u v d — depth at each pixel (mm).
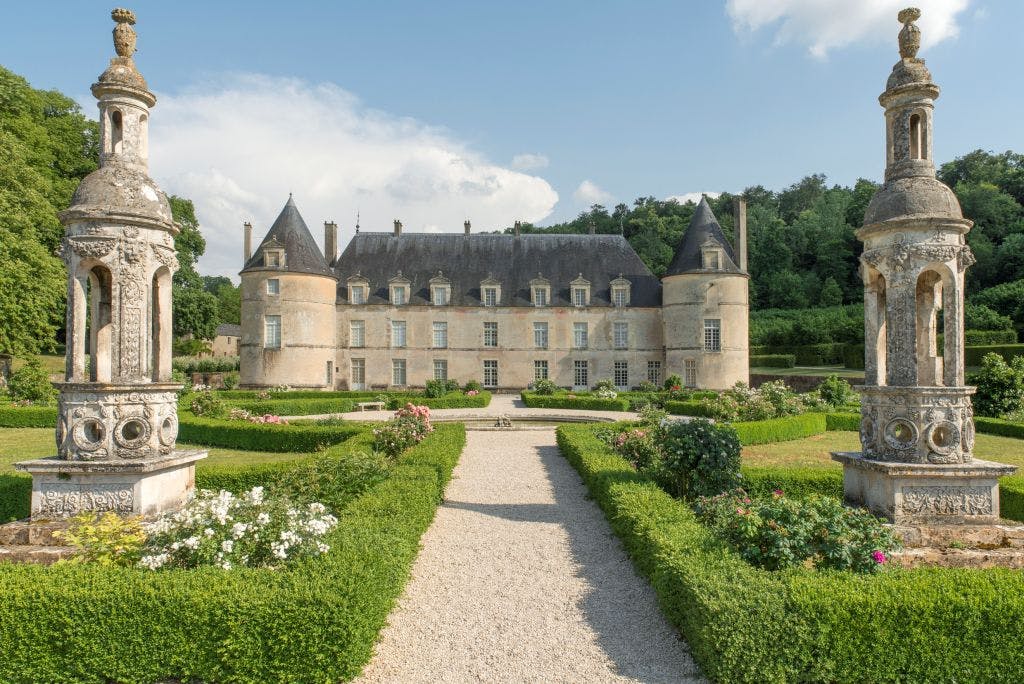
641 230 82500
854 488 8820
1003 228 65438
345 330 44219
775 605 5035
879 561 5852
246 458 15602
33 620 5059
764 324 65938
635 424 18109
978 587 5191
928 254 8078
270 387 39688
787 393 21688
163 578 5371
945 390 8008
